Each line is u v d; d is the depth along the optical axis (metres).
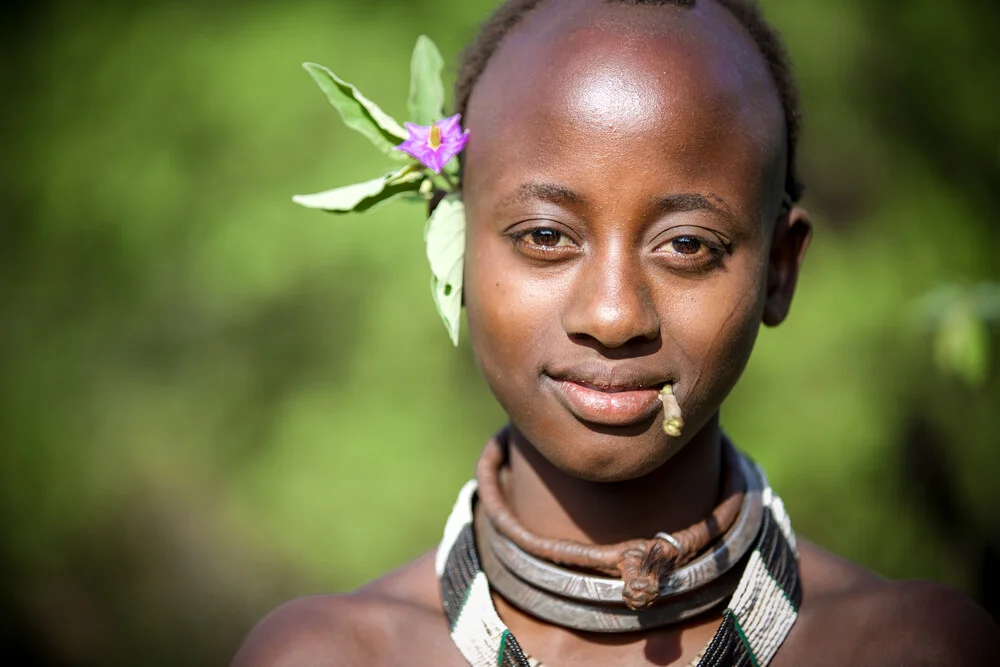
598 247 2.92
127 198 10.30
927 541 9.95
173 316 10.30
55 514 10.57
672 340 2.93
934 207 10.35
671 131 2.90
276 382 10.04
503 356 3.04
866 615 3.28
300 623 3.34
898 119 10.53
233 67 10.17
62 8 11.02
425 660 3.27
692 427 3.02
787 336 9.49
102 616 10.74
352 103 3.40
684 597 3.13
